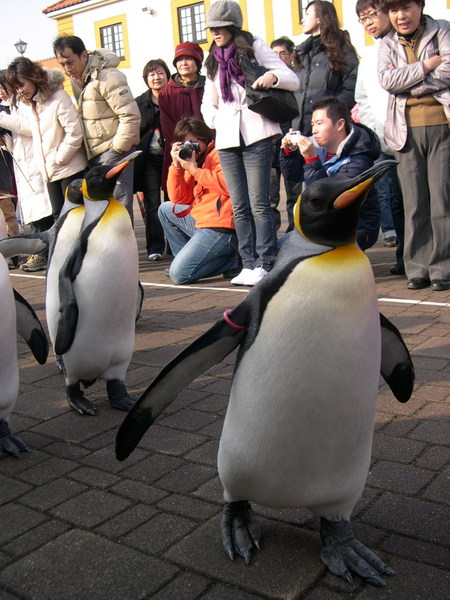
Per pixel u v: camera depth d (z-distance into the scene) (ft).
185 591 7.23
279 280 6.74
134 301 12.10
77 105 24.38
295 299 6.57
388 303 18.47
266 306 6.75
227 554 7.80
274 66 19.77
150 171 27.78
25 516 8.88
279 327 6.63
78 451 10.81
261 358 6.75
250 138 20.11
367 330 6.63
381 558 7.63
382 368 8.09
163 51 89.15
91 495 9.35
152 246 28.68
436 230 19.04
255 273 21.85
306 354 6.57
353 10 71.46
